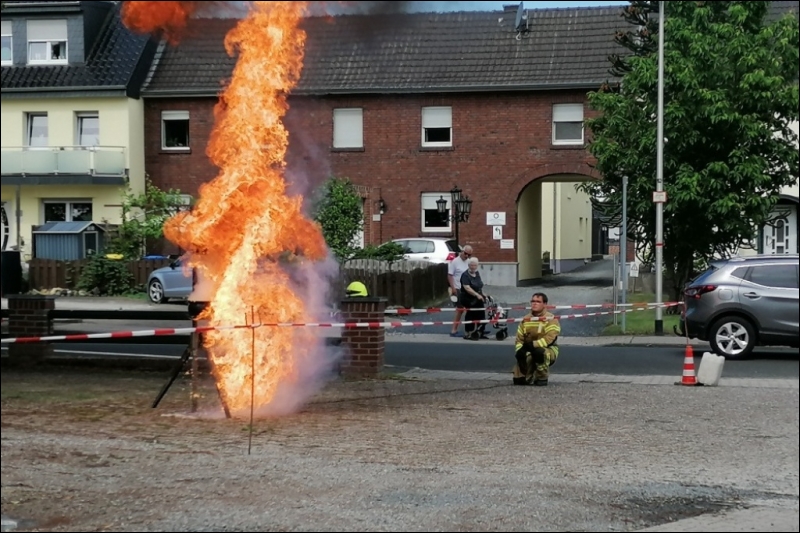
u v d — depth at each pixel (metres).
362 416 10.94
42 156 35.59
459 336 21.53
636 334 21.36
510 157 35.16
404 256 29.59
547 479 8.09
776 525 6.83
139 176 36.50
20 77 36.41
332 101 35.12
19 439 9.41
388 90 35.22
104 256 30.36
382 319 14.25
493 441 9.61
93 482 7.79
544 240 44.59
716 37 23.08
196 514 6.93
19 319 15.06
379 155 35.66
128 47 36.38
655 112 23.23
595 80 34.34
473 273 20.98
